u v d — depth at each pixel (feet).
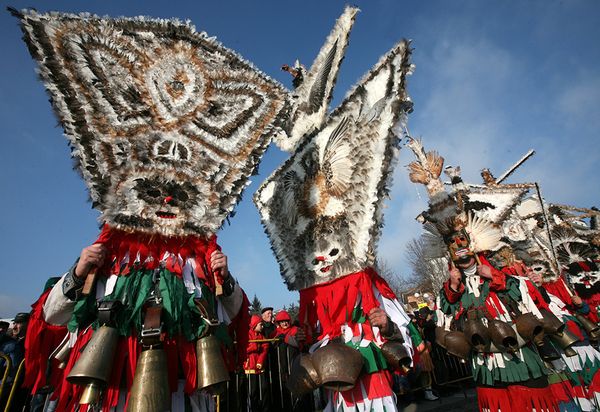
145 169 5.61
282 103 7.06
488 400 8.36
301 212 9.49
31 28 5.30
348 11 9.43
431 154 10.46
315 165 9.52
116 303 4.67
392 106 7.75
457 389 19.52
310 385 6.89
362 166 8.16
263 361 15.44
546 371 7.95
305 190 9.61
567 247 19.36
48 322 5.11
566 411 8.75
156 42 6.36
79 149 5.20
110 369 4.34
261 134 6.70
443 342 9.03
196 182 5.92
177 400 4.77
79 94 5.43
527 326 7.88
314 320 8.64
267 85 7.10
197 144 6.18
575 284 18.72
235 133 6.57
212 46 6.88
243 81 6.92
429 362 7.93
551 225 20.01
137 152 5.63
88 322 5.00
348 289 7.79
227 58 6.94
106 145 5.45
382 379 7.19
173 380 4.72
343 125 8.95
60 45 5.48
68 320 5.22
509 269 10.04
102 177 5.26
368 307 7.38
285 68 11.08
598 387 11.98
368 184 7.93
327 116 9.66
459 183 12.89
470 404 16.02
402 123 7.71
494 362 8.20
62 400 4.66
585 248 19.62
